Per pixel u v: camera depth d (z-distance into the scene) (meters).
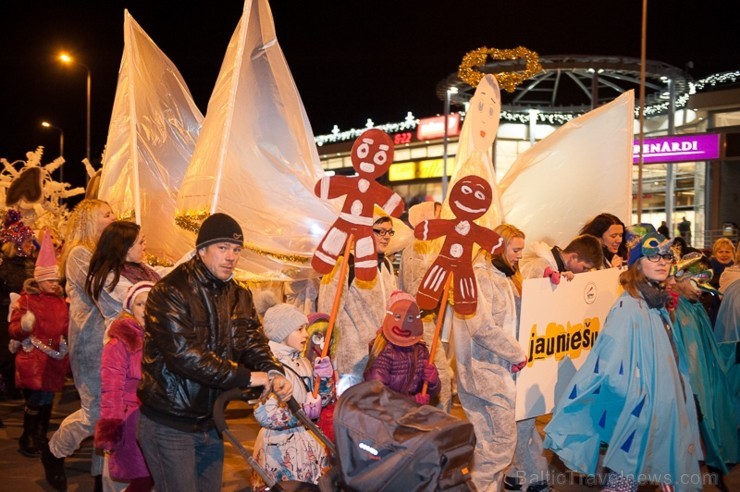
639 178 18.14
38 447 6.62
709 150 25.17
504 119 29.38
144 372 3.69
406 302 4.72
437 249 7.06
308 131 6.12
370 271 4.66
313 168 6.08
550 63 25.12
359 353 5.48
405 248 7.34
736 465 6.75
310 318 4.89
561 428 4.75
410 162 35.31
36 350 6.48
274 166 5.81
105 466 4.69
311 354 4.87
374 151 4.66
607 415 4.74
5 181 10.21
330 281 5.57
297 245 5.60
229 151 5.60
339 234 4.66
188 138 7.27
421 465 2.81
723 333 6.97
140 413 3.73
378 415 2.97
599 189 7.77
